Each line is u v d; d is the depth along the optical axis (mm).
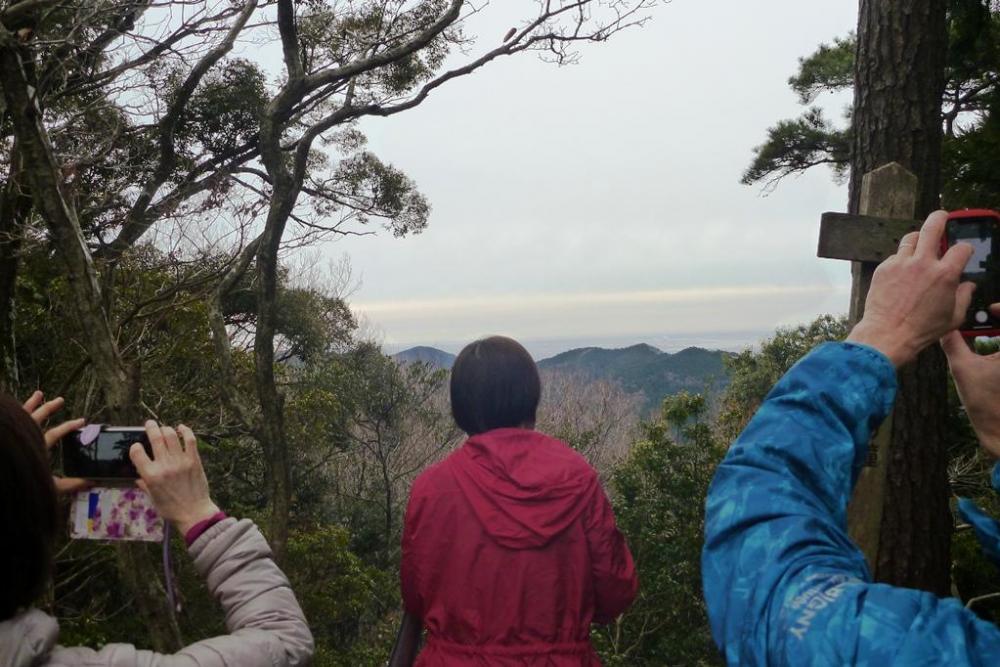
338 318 23516
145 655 844
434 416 23750
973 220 958
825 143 15945
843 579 532
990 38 7711
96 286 3184
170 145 6219
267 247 4656
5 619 780
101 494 1112
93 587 8945
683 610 14203
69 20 4730
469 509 1651
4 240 5320
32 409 1171
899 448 3896
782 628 521
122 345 5277
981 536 707
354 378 22203
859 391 641
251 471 13477
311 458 18391
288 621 970
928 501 3896
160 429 1055
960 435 8125
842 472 621
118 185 5613
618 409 33500
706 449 15039
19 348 8672
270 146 4742
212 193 5008
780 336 26703
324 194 14188
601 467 24141
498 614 1612
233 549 1006
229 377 4859
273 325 4684
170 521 1033
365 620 16703
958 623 484
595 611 1766
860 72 3977
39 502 780
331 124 4812
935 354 3934
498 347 1780
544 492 1639
